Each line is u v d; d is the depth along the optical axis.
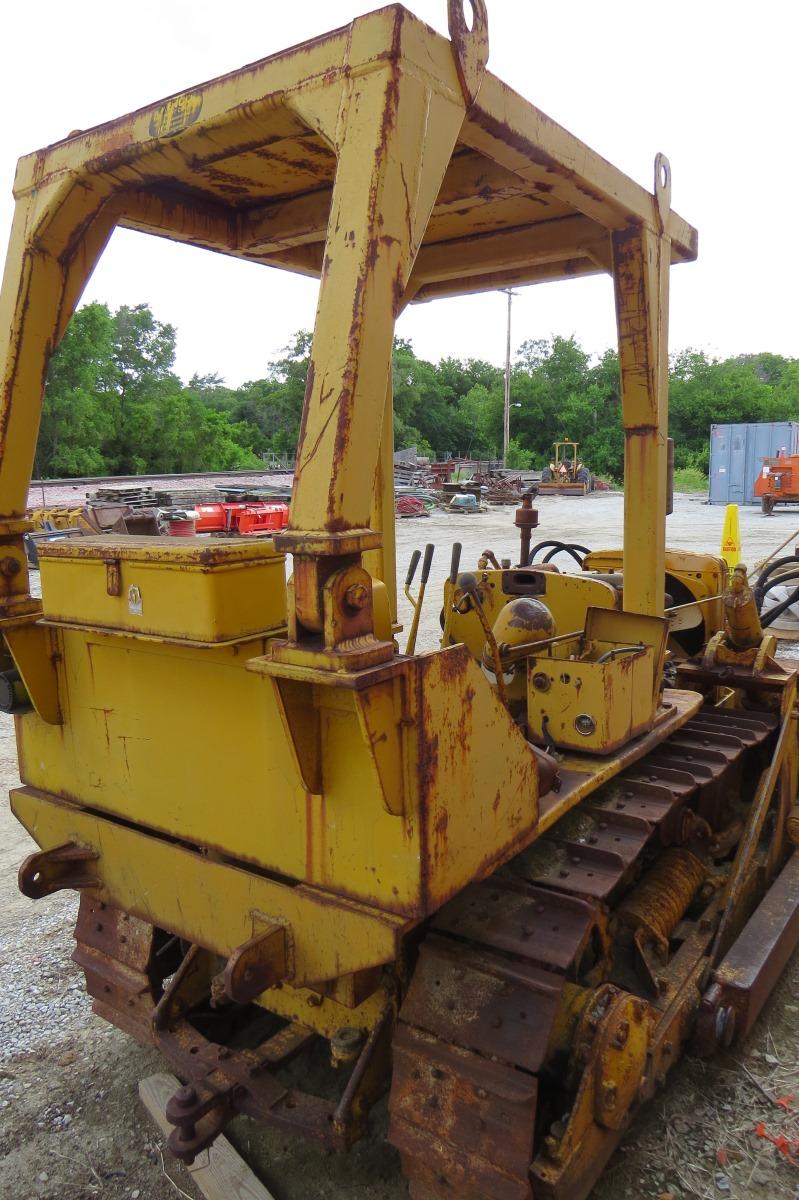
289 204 2.73
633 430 2.94
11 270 2.24
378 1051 2.04
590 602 3.40
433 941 2.00
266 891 1.90
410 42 1.53
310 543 1.50
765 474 23.11
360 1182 2.23
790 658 7.62
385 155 1.50
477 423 57.72
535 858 2.23
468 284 3.58
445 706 1.68
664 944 2.61
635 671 2.63
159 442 43.22
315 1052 2.58
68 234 2.24
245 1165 2.26
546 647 2.99
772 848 3.28
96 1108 2.52
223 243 2.85
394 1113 1.88
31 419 2.28
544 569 3.84
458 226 3.06
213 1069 2.17
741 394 53.38
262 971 1.82
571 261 3.32
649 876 2.87
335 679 1.47
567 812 2.44
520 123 1.95
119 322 43.34
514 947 1.90
